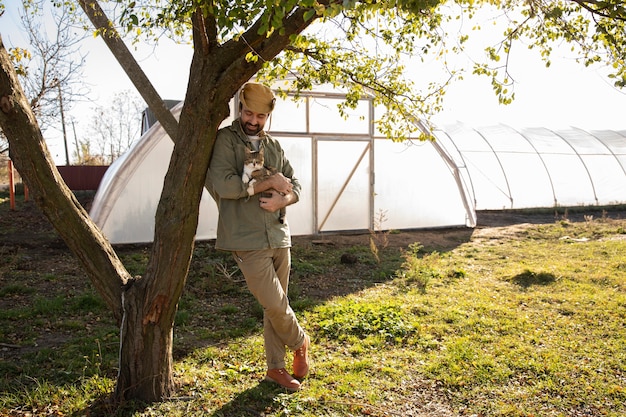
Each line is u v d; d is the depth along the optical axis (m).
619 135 21.11
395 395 3.58
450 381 3.80
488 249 10.19
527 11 3.77
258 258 3.33
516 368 4.08
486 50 3.91
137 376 3.25
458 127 19.19
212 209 10.62
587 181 18.28
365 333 4.92
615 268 7.98
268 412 3.25
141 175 10.20
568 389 3.70
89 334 4.91
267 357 3.61
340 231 11.93
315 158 11.65
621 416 3.31
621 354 4.33
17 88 2.89
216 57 3.09
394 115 6.04
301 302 5.93
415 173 12.59
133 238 10.20
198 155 3.12
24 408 3.25
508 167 17.50
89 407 3.24
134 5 3.37
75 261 8.52
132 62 5.10
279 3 2.35
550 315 5.56
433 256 8.88
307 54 5.34
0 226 12.23
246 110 3.33
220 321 5.42
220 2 2.77
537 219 15.12
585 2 3.23
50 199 3.05
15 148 2.93
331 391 3.58
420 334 4.90
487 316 5.53
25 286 6.77
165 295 3.18
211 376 3.76
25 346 4.54
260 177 3.25
